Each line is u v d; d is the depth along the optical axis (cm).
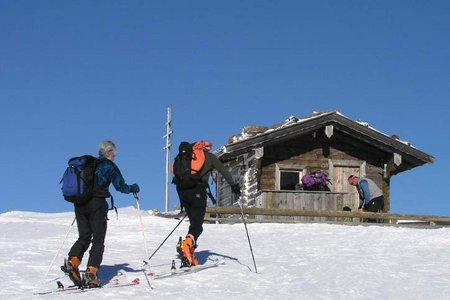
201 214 1023
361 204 2189
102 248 895
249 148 2362
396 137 2506
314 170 2462
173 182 1027
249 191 2453
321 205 2298
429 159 2453
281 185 2458
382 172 2508
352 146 2505
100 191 894
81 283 876
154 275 962
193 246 1015
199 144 1024
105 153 917
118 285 902
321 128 2431
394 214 2041
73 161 895
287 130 2377
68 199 888
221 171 1021
